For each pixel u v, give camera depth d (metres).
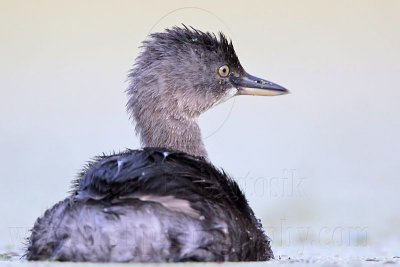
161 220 11.14
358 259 13.71
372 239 18.55
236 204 12.43
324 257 14.36
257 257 12.67
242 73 16.23
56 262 11.33
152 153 12.30
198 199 11.47
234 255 11.83
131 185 11.38
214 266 11.21
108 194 11.41
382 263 12.84
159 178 11.47
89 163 13.59
